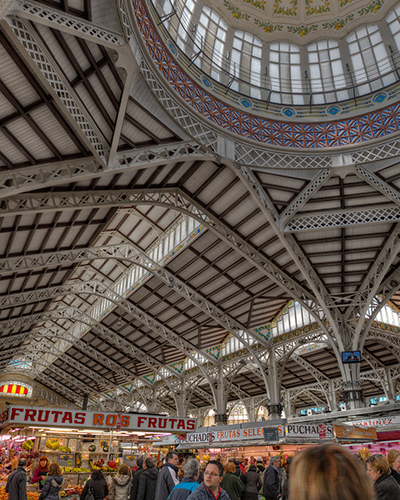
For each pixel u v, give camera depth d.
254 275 27.31
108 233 27.95
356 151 18.69
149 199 20.11
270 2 21.38
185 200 21.92
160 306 33.41
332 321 25.02
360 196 20.19
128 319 37.56
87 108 12.95
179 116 16.17
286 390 39.94
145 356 42.62
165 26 16.73
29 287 29.02
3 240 20.08
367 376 34.50
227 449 20.19
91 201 17.42
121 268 34.47
